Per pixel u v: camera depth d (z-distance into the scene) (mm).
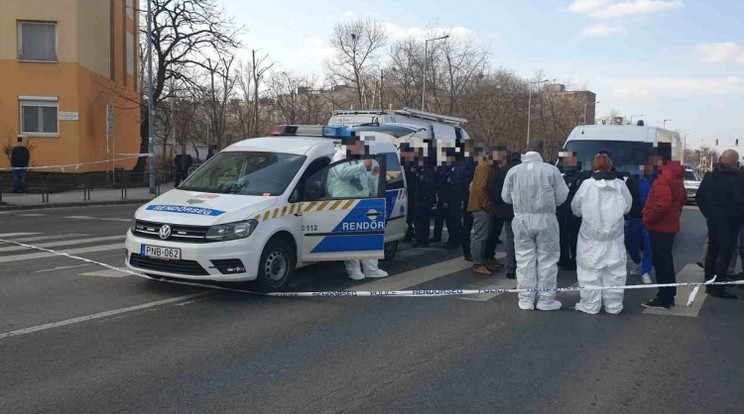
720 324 6766
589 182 7145
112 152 30016
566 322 6762
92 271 8891
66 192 24578
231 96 50719
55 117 25875
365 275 9000
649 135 12531
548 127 68312
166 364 5223
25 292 7586
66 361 5254
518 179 7215
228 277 7105
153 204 7789
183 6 30922
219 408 4375
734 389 4906
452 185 11523
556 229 7227
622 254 7121
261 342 5855
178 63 32250
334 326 6430
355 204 8234
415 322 6641
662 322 6824
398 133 15164
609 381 5031
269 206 7535
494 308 7309
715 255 8133
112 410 4316
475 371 5199
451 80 52625
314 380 4930
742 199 7777
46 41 25656
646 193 9047
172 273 7168
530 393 4750
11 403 4402
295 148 8578
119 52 32125
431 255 11031
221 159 8727
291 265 7879
